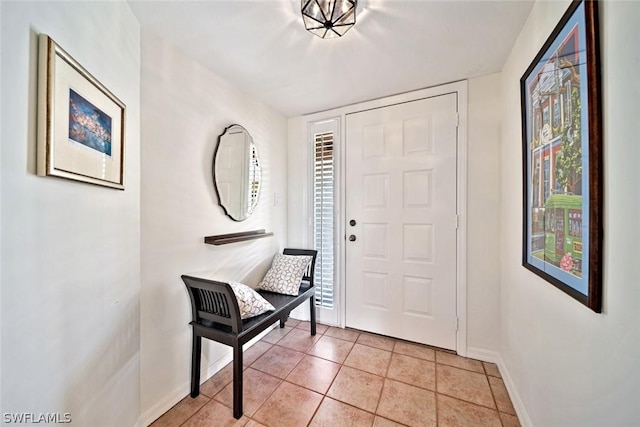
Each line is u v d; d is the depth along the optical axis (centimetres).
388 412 147
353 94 225
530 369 131
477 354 197
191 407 152
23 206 69
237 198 207
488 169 193
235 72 187
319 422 141
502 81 184
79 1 91
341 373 182
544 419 115
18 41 67
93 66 99
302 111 262
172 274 155
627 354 68
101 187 104
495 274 191
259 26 140
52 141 76
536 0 122
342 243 251
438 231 212
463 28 142
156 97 146
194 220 170
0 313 63
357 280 245
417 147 218
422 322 219
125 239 122
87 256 96
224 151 193
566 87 94
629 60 66
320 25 128
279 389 167
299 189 273
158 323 146
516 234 155
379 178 234
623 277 69
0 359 63
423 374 180
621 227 70
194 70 171
